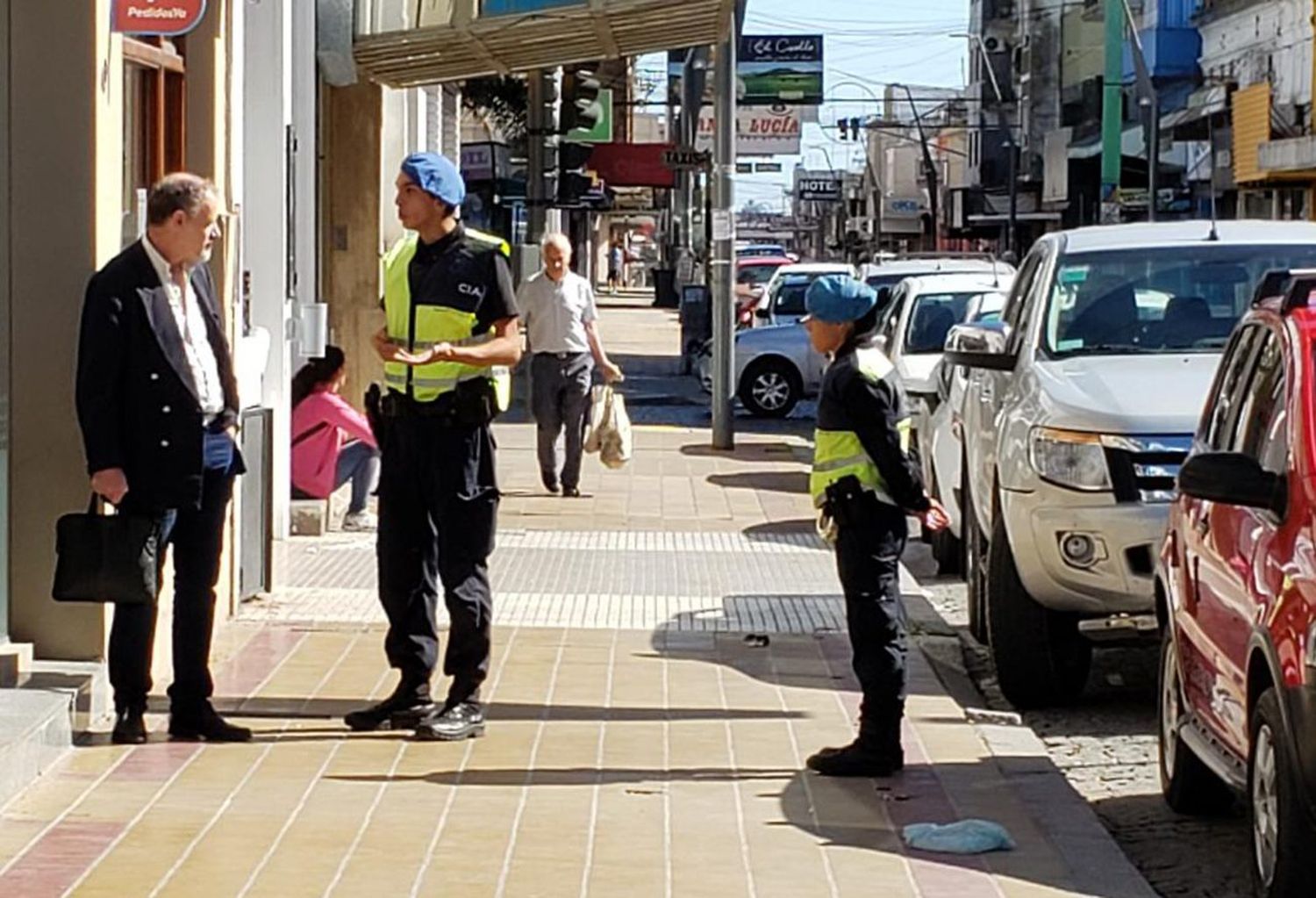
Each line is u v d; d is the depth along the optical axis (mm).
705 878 6699
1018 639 10102
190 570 8289
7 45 8320
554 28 15781
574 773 8047
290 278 14398
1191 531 7785
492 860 6828
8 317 8359
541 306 17672
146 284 7828
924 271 23000
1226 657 7070
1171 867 7492
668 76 54625
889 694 8141
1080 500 9648
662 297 66625
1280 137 43000
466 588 8516
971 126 75875
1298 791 6023
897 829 7395
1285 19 44250
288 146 13500
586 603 12273
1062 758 9320
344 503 15367
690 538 15422
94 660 8555
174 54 9977
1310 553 6285
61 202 8336
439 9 16578
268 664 9930
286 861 6738
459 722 8547
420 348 8391
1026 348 10992
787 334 28281
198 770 7875
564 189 24031
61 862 6656
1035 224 71250
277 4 13000
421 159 8398
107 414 7773
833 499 8117
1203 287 11211
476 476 8453
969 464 12039
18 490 8422
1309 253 11359
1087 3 63656
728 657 10586
